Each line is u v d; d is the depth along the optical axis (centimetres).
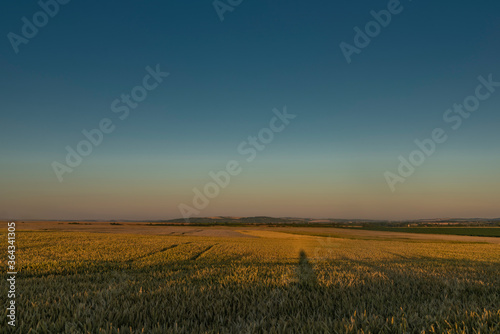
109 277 1112
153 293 650
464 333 364
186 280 924
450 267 1491
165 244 3488
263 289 729
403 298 621
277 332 397
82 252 2303
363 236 7731
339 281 807
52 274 1208
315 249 3359
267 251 2988
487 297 621
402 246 4262
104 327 416
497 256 2795
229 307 548
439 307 510
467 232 9756
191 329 427
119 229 8725
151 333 394
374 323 414
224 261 1980
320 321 431
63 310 504
